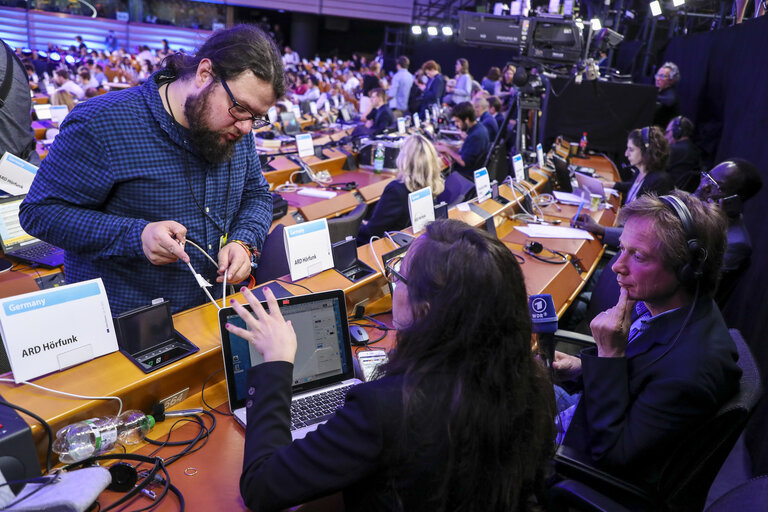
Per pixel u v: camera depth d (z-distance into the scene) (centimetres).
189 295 172
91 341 137
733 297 367
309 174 509
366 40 2320
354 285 196
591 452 149
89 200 151
